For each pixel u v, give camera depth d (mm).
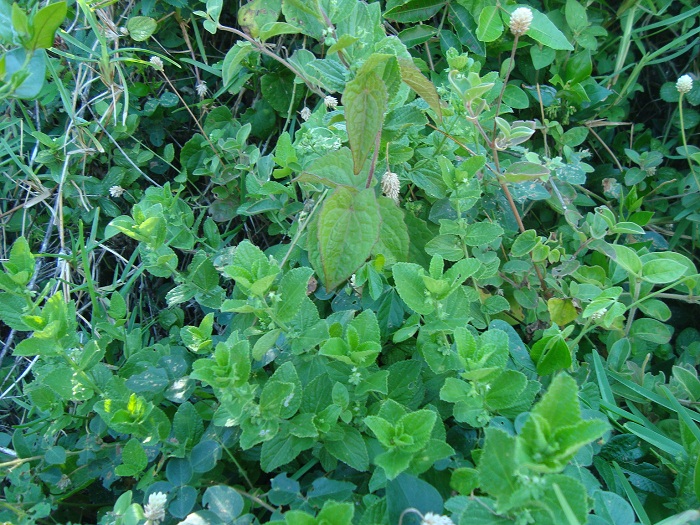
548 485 224
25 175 528
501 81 514
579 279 421
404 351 377
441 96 437
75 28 535
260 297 312
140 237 381
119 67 516
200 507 338
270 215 469
